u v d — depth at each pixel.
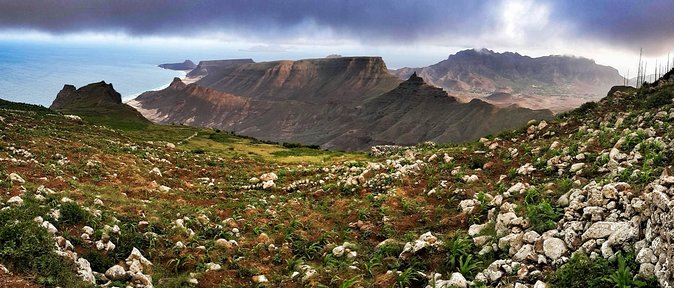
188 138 109.50
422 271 16.72
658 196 13.23
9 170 28.88
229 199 33.16
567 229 15.72
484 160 34.31
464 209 23.22
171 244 20.73
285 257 20.31
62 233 18.47
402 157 45.50
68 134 56.91
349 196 31.41
